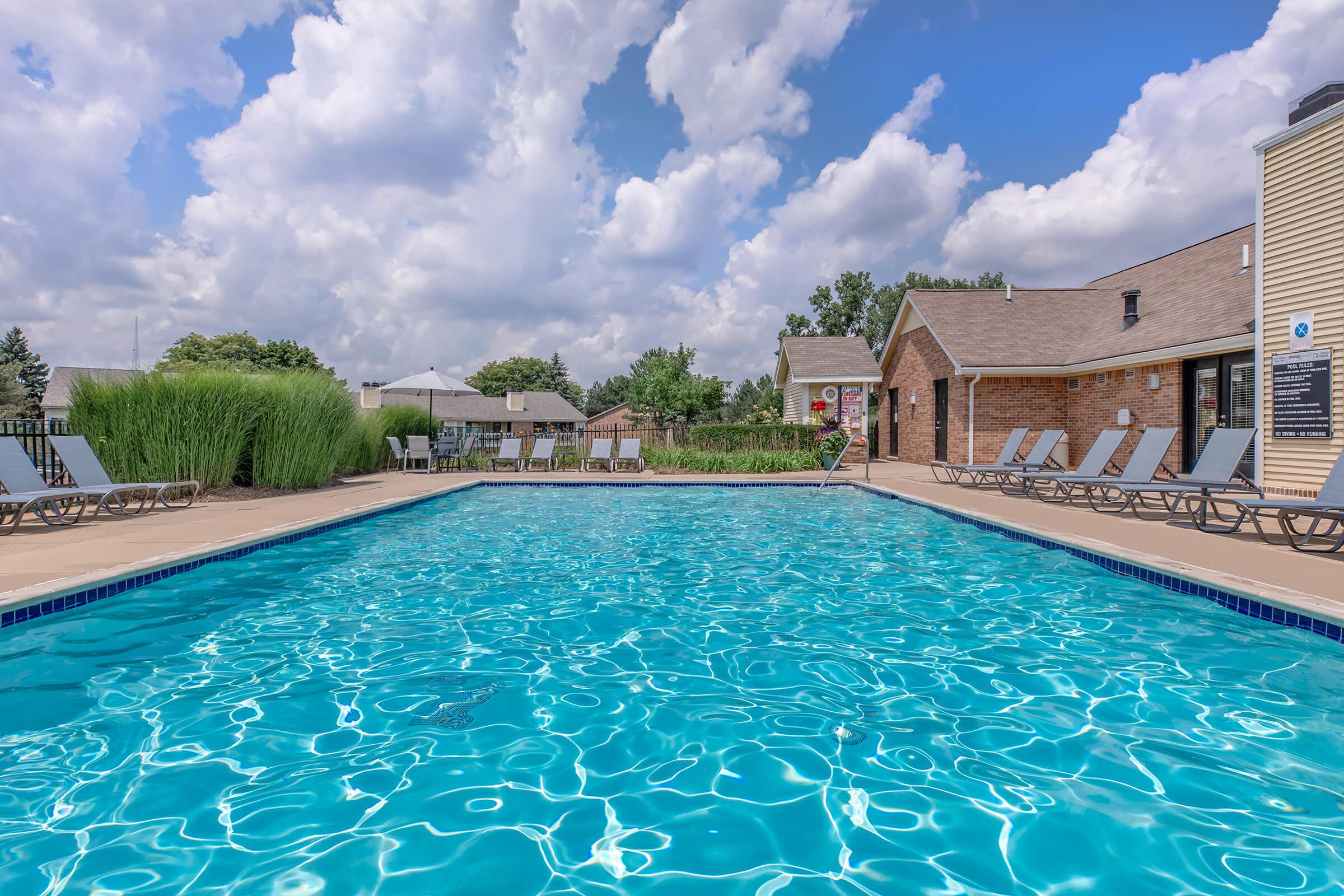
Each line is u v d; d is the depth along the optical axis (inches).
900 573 228.8
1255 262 363.9
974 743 107.2
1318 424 328.8
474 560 254.4
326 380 500.1
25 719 115.4
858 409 820.0
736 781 95.6
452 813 87.4
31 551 220.8
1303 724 113.3
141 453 383.9
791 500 455.2
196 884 72.6
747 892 71.5
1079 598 194.9
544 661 145.7
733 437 735.1
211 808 88.4
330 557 259.3
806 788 93.5
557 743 107.5
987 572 230.4
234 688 129.9
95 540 244.5
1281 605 157.6
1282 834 82.2
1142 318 589.9
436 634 164.6
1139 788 93.2
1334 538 240.7
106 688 129.0
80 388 384.5
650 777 96.7
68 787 93.4
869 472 639.8
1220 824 84.4
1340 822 84.5
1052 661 144.4
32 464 298.5
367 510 344.5
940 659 145.9
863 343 939.3
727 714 118.6
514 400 2262.6
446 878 73.9
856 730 111.8
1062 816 86.2
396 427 746.2
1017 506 357.4
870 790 93.2
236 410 406.3
